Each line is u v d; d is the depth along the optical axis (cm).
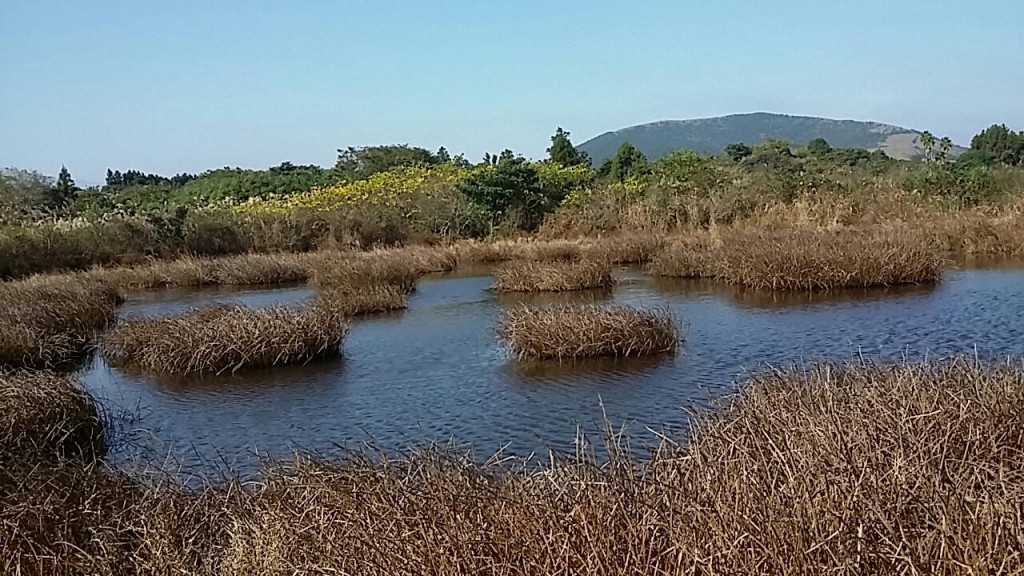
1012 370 749
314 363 1243
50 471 566
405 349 1326
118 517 484
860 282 1773
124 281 2455
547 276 2002
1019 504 337
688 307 1628
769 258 1839
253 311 1341
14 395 814
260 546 417
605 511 366
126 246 2919
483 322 1566
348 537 389
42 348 1297
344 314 1652
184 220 3125
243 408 1006
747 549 324
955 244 2434
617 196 3403
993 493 352
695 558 316
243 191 4506
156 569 431
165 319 1368
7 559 439
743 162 3925
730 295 1773
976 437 452
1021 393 570
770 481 379
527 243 3022
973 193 2945
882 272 1772
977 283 1778
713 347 1215
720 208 3062
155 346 1245
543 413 911
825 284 1770
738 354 1161
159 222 3031
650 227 3116
